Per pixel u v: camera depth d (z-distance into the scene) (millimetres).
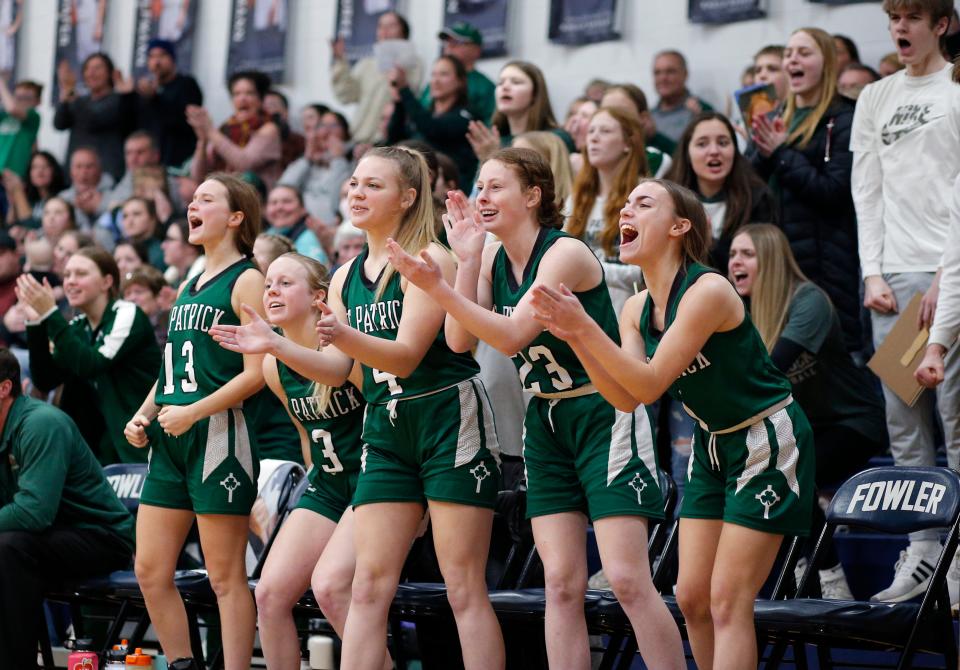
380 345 5867
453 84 12094
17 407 8250
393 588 6219
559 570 5988
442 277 5512
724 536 5754
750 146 9914
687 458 8555
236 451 7133
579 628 5980
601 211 8867
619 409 5715
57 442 8141
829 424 8055
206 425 7109
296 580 6621
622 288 8367
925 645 5992
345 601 6367
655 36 13734
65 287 9609
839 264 9109
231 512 7090
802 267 9109
